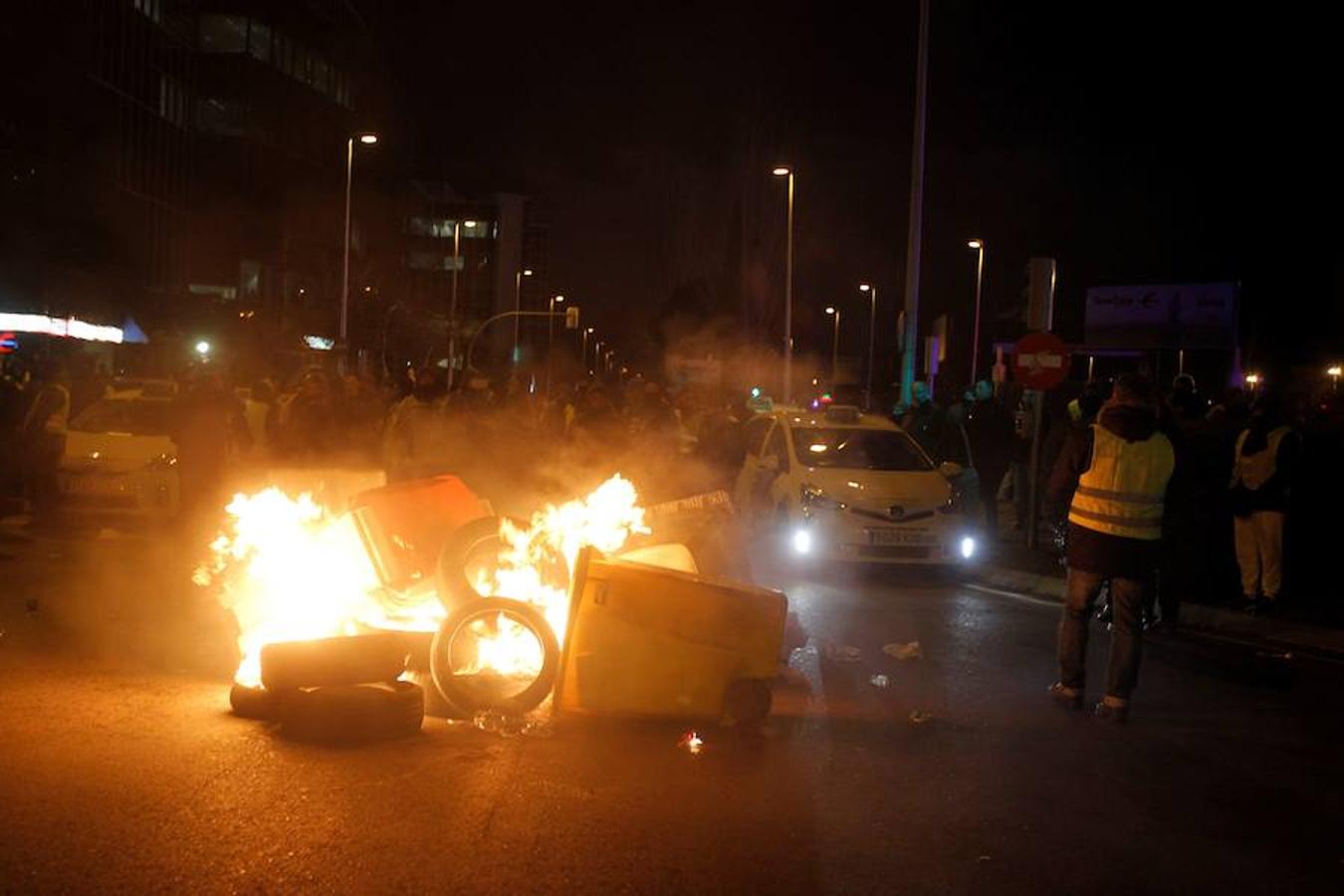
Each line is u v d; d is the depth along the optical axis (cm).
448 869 525
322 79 8594
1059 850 585
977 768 712
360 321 8481
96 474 1588
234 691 744
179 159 6356
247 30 7419
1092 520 833
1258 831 623
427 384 1814
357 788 625
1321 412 1524
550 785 643
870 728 787
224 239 7362
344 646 728
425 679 802
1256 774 725
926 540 1473
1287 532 1513
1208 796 677
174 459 1623
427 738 718
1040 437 1717
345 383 1742
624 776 665
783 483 1562
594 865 538
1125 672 829
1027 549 1716
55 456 1698
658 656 749
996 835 601
